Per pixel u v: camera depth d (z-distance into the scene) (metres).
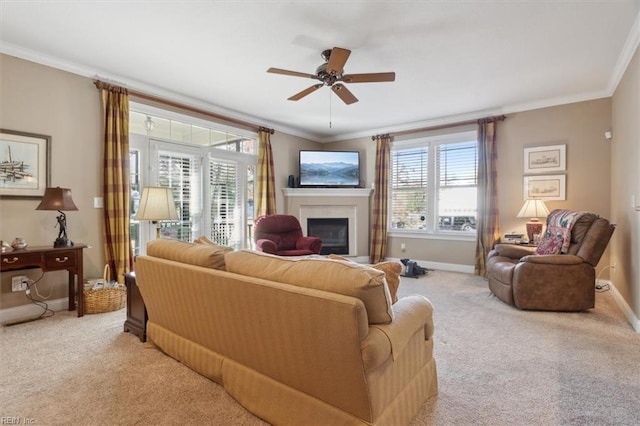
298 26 2.79
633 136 3.13
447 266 5.61
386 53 3.26
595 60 3.41
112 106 3.73
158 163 4.36
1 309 3.05
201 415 1.67
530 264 3.35
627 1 2.44
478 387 1.93
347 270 1.36
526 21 2.70
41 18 2.67
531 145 4.81
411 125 5.91
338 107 5.00
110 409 1.71
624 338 2.65
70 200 3.15
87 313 3.23
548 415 1.67
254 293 1.55
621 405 1.75
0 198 3.05
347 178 6.36
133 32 2.89
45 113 3.32
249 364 1.73
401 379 1.53
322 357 1.36
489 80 3.96
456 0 2.44
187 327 2.11
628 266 3.28
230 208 5.32
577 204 4.48
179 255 2.13
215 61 3.45
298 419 1.50
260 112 5.27
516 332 2.79
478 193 5.16
